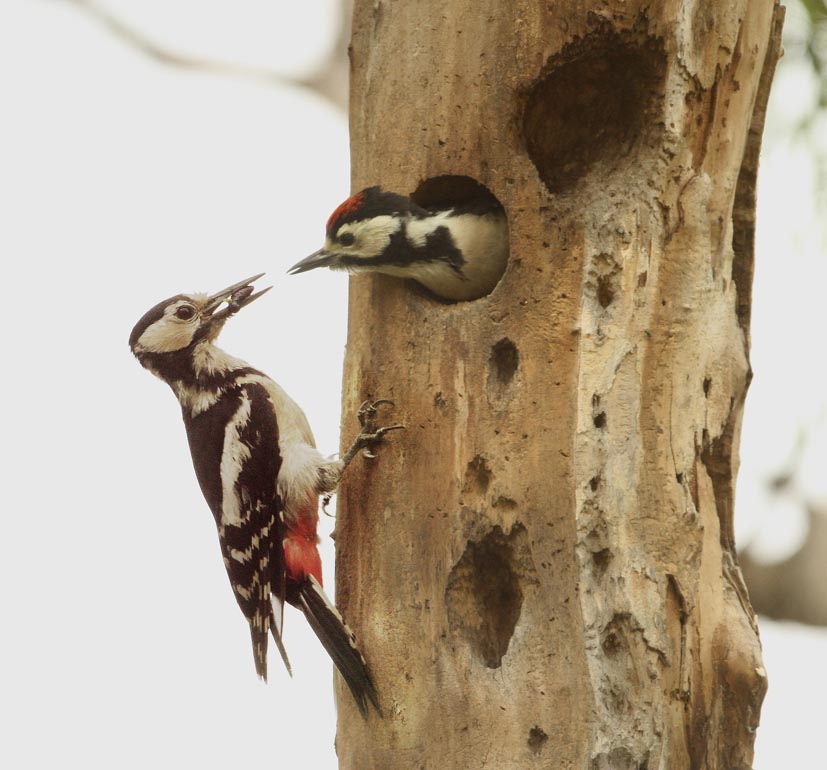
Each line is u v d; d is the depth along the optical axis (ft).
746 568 50.29
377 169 36.52
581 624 31.96
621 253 33.42
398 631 34.47
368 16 37.17
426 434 34.65
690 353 33.55
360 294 36.68
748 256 36.55
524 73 34.30
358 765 34.96
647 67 33.88
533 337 33.50
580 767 31.63
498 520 33.35
